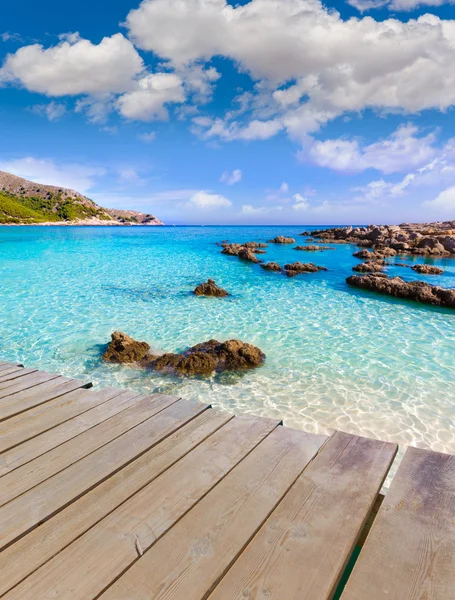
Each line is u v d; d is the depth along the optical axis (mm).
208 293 17656
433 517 2064
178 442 3068
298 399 7996
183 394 8203
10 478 2715
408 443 6531
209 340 10820
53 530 2170
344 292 18781
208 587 1703
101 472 2723
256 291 18797
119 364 9703
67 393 4344
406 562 1785
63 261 30312
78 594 1724
